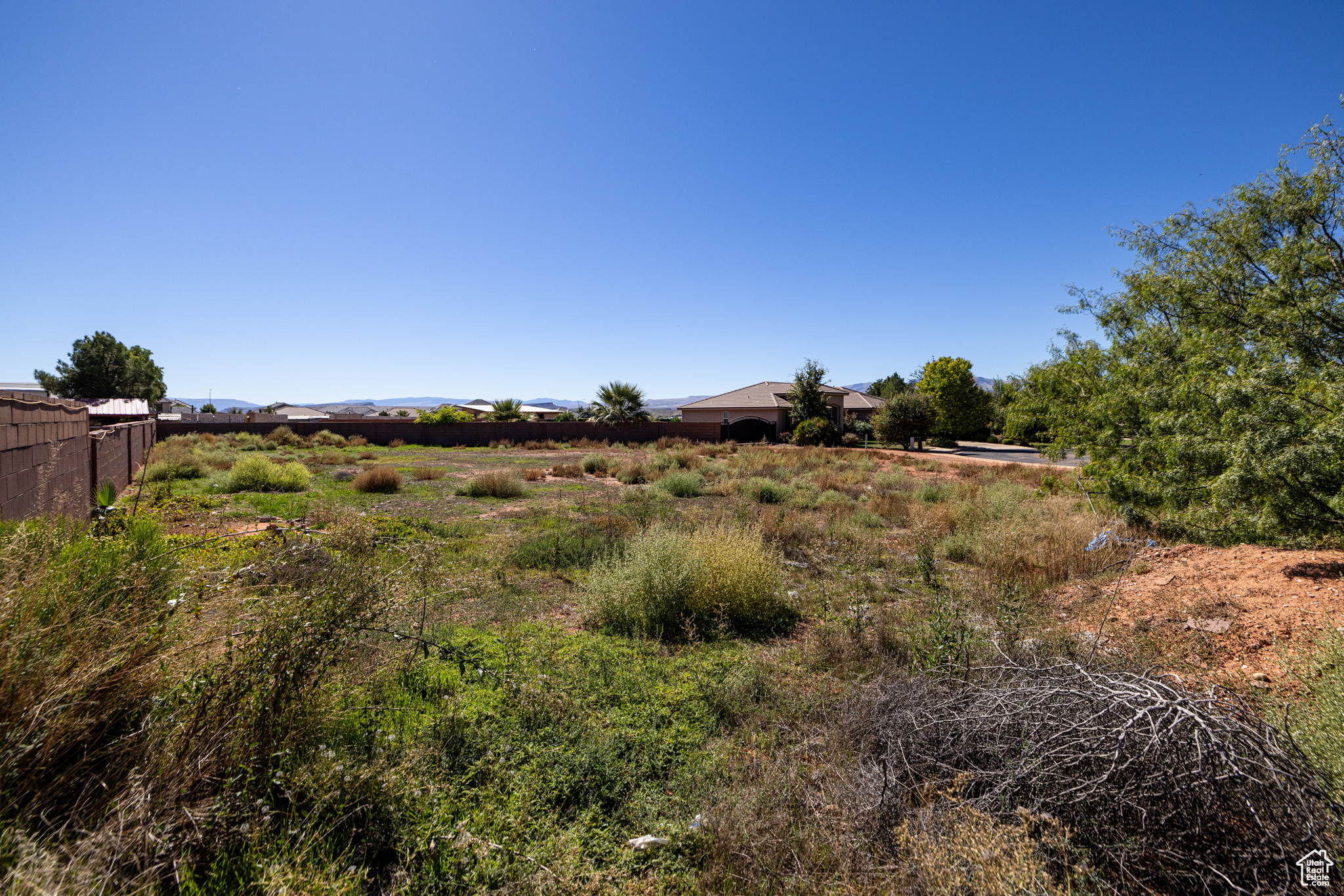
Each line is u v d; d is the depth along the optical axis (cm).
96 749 213
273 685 246
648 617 529
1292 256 801
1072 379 1145
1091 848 216
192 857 194
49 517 501
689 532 864
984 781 251
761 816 256
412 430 3756
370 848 227
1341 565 536
